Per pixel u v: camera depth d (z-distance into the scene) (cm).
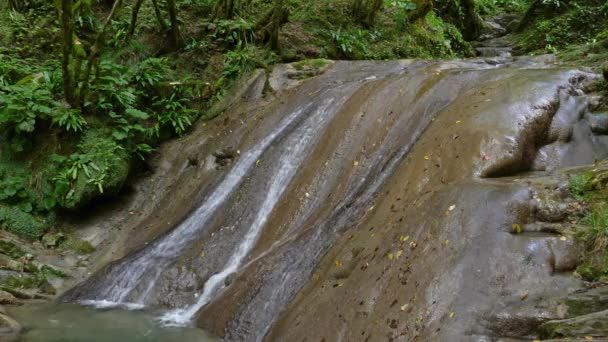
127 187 806
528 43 1338
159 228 718
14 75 845
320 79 875
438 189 443
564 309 324
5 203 738
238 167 744
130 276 614
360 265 434
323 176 616
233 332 482
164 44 1008
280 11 1006
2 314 526
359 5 1163
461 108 543
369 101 675
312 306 435
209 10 1091
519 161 459
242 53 973
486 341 316
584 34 1248
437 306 348
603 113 535
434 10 1482
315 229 542
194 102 934
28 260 668
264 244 586
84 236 738
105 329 514
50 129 782
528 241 365
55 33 965
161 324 524
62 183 734
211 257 608
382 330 362
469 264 362
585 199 405
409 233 415
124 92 824
